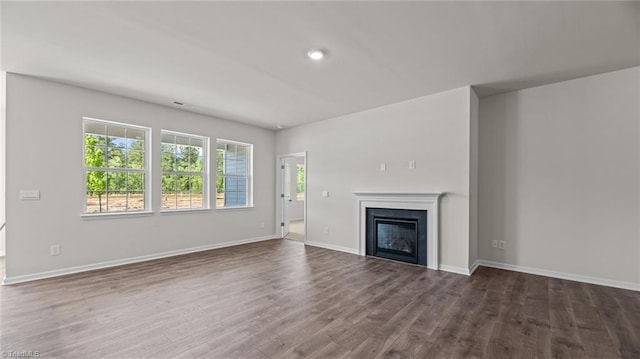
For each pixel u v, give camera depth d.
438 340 2.17
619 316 2.56
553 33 2.53
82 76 3.54
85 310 2.67
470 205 3.87
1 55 2.97
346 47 2.80
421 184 4.28
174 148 5.06
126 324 2.40
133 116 4.44
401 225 4.51
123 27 2.44
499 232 4.12
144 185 4.65
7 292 3.12
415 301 2.91
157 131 4.73
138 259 4.48
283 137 6.55
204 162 5.48
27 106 3.54
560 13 2.23
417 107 4.34
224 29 2.48
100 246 4.11
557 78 3.57
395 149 4.59
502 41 2.67
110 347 2.06
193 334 2.25
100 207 4.20
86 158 4.09
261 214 6.42
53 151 3.73
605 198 3.40
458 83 3.75
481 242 4.27
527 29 2.46
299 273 3.87
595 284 3.41
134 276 3.72
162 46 2.78
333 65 3.21
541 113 3.82
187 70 3.35
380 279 3.61
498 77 3.54
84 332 2.27
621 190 3.32
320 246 5.67
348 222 5.23
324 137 5.68
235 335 2.24
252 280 3.57
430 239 4.14
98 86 3.89
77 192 3.92
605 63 3.14
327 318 2.53
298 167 10.27
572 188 3.61
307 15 2.27
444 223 4.05
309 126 5.98
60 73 3.45
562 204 3.67
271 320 2.49
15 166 3.47
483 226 4.25
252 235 6.21
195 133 5.23
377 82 3.71
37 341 2.13
